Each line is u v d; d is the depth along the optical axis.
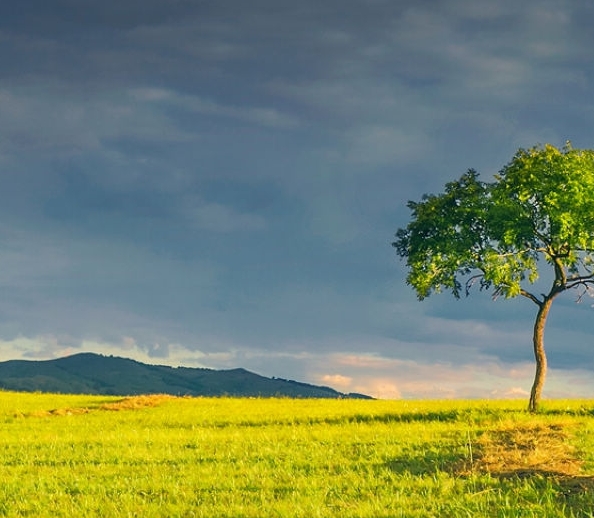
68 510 15.84
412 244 40.19
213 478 19.05
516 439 22.09
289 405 48.50
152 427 35.06
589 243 37.75
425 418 36.00
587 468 17.75
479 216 38.38
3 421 39.34
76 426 36.28
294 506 15.13
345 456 22.41
